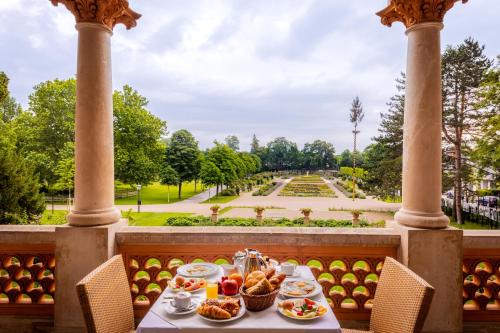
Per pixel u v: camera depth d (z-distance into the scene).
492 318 3.56
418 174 3.46
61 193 36.97
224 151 52.47
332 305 3.62
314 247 3.64
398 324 2.50
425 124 3.41
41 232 3.62
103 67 3.49
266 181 84.44
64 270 3.43
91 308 2.34
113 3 3.44
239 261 2.87
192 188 69.31
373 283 3.60
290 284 2.68
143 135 48.59
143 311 3.65
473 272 3.57
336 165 142.75
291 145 144.88
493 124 21.56
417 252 3.38
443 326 3.40
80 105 3.43
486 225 23.36
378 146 35.50
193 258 3.67
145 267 3.67
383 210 30.08
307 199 41.84
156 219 23.67
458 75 26.41
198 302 2.37
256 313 2.21
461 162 26.98
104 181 3.53
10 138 25.50
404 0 3.42
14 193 9.54
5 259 3.67
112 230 3.53
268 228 3.80
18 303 3.67
